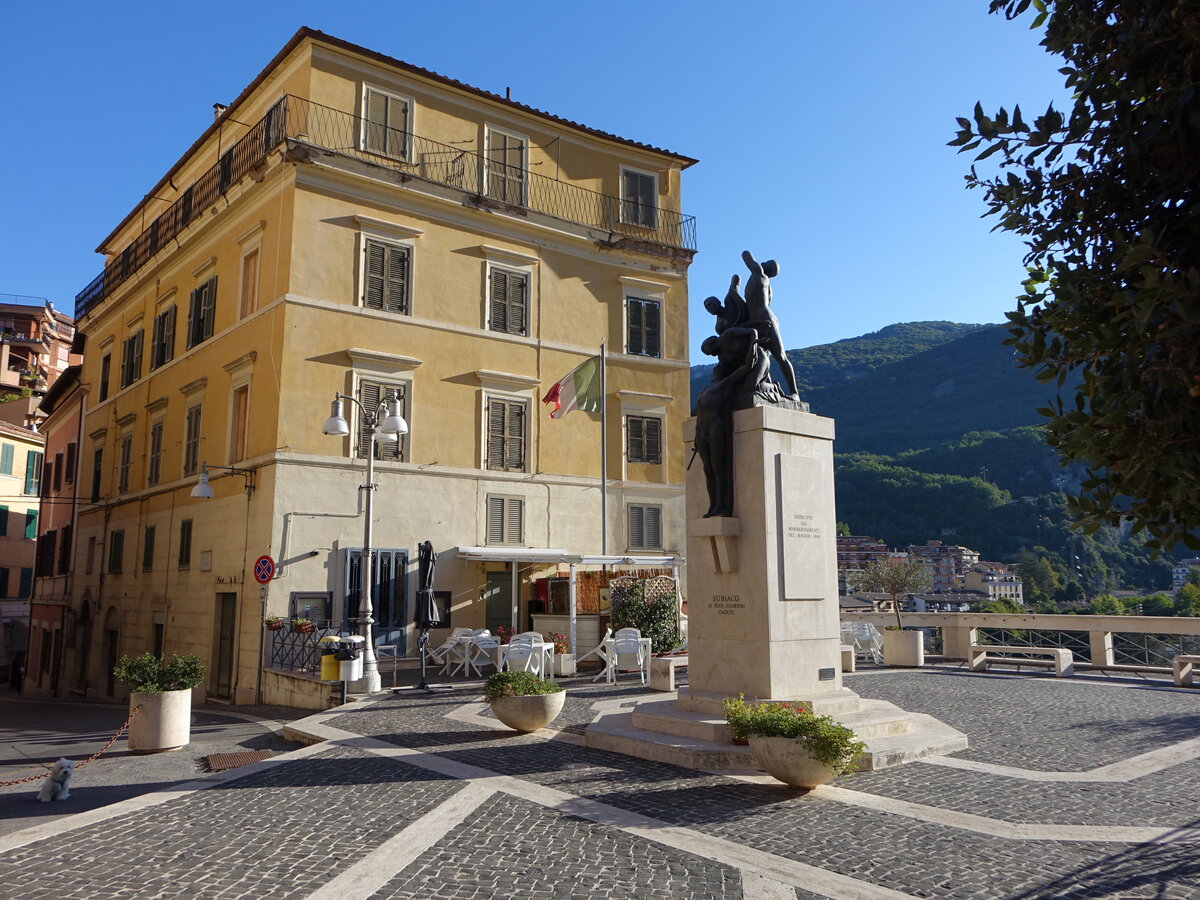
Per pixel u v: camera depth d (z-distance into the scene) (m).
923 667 20.09
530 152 26.12
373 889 5.61
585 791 8.08
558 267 26.22
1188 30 3.47
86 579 31.92
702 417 10.97
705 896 5.43
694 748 9.12
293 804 7.79
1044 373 3.97
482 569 23.27
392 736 11.35
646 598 20.44
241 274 23.62
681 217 29.22
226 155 24.86
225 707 19.33
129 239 33.72
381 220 22.89
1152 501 3.63
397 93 23.75
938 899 5.37
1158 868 5.92
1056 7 4.16
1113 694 14.95
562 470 25.36
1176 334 3.30
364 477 21.75
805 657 10.59
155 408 27.70
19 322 63.19
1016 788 8.17
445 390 23.42
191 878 5.87
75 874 5.99
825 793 7.96
